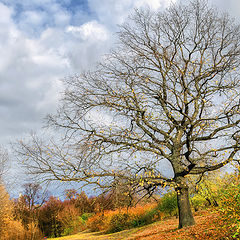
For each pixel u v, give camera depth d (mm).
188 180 13711
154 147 12039
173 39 13609
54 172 10547
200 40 13656
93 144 11070
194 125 11828
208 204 21219
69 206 36781
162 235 12000
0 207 24203
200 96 12680
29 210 33125
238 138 11867
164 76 13953
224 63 12234
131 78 12078
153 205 24297
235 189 7562
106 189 10672
